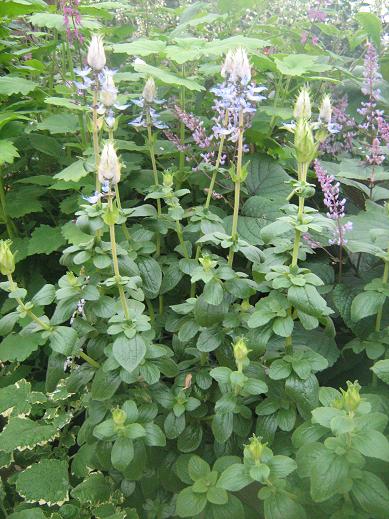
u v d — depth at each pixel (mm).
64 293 497
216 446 536
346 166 818
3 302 848
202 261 511
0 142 728
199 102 984
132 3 1270
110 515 533
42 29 1138
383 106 1029
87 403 582
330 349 631
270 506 397
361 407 377
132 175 832
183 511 430
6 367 782
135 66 730
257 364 502
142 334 516
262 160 856
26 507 575
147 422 497
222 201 838
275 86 953
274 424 490
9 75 962
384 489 382
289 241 521
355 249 598
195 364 589
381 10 1150
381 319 622
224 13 1077
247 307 549
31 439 599
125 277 485
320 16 1092
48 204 871
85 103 760
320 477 373
